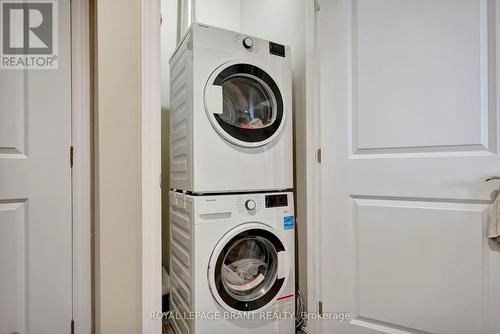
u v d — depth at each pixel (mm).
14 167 1093
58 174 1153
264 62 1451
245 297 1352
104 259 1001
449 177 1172
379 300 1321
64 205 1160
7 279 1079
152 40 1072
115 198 1019
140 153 1053
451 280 1170
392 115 1288
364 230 1360
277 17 1856
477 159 1122
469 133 1137
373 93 1333
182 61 1437
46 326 1123
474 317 1127
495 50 1091
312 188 1505
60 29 1159
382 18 1308
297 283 1656
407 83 1253
